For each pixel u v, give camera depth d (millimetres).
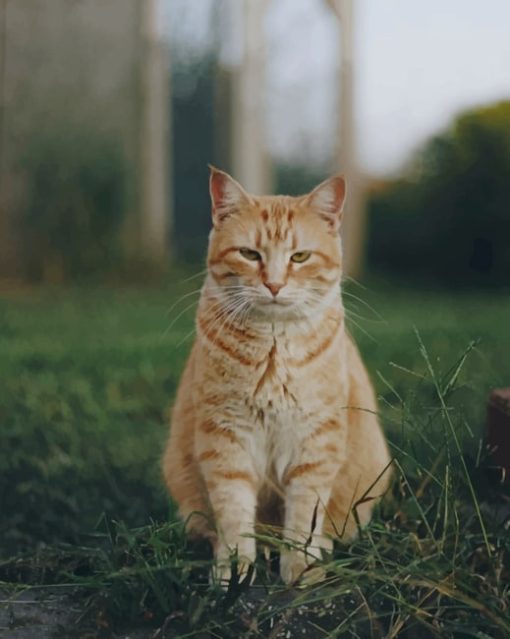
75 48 3719
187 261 3785
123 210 3689
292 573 1080
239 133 3641
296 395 1117
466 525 1080
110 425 1665
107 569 1041
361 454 1187
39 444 1545
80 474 1422
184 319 2711
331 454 1133
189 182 3895
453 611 960
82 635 961
